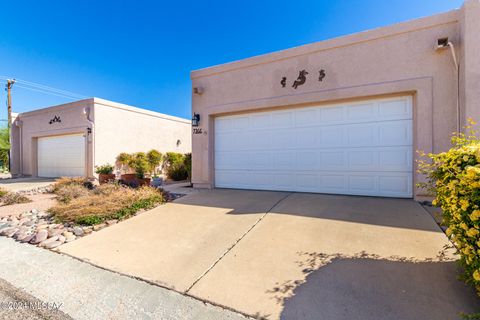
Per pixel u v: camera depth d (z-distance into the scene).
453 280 2.24
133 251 3.31
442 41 4.85
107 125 11.34
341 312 1.94
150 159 12.84
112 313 2.08
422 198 4.95
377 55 5.39
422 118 4.96
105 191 6.50
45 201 6.82
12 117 14.29
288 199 5.54
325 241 3.22
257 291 2.29
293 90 6.32
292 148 6.55
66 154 12.19
